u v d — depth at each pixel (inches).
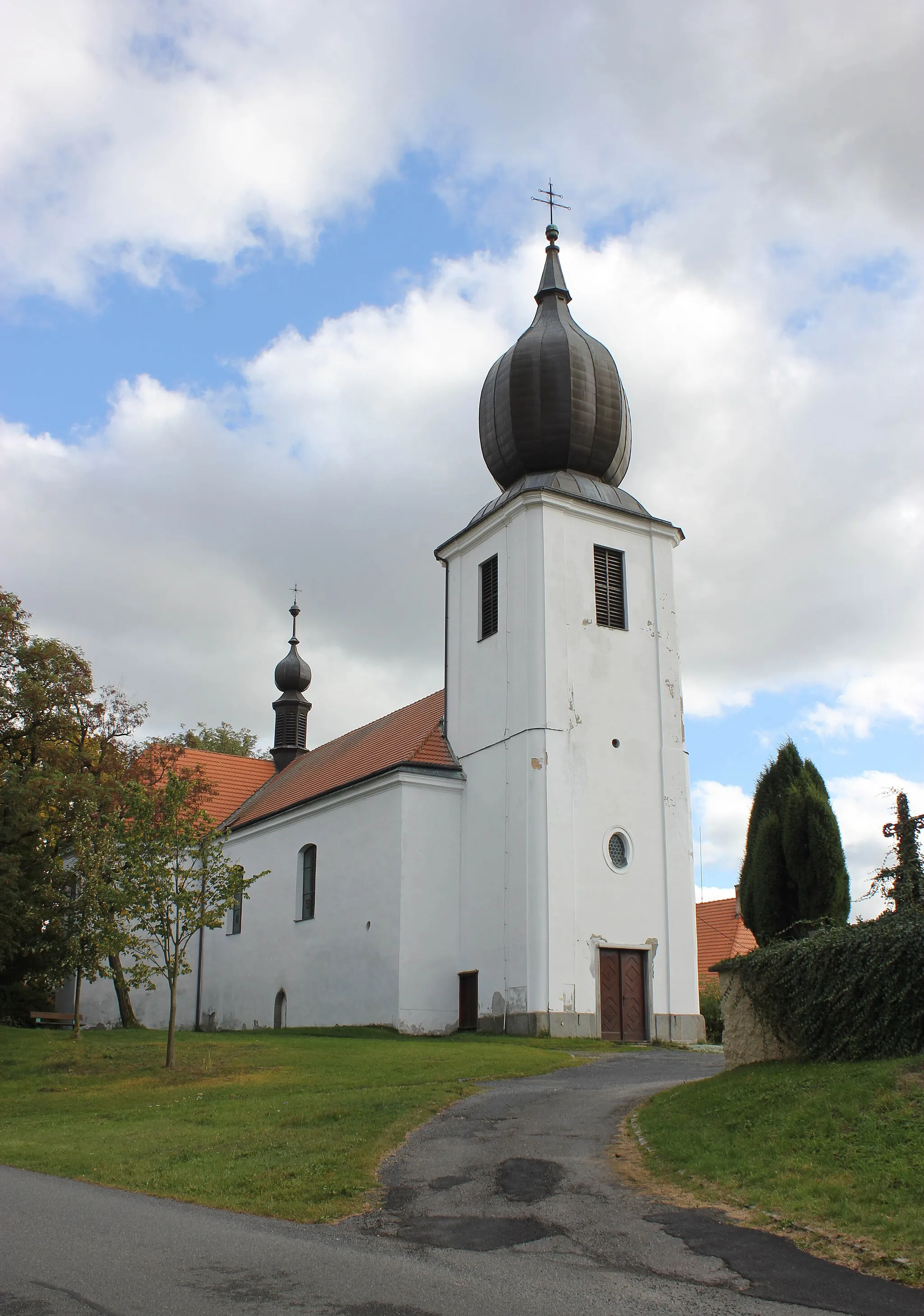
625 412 1362.0
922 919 550.3
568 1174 459.5
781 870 1029.2
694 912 1240.8
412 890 1238.9
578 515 1286.9
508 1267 334.3
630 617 1296.8
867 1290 306.2
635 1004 1182.9
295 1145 526.0
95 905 1079.6
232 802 1927.9
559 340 1339.8
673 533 1349.7
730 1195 410.3
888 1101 455.2
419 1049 950.4
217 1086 763.4
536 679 1214.3
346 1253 346.6
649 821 1242.0
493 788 1245.7
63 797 1246.3
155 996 1716.3
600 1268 333.7
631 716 1262.3
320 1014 1363.2
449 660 1373.0
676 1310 290.4
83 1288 296.8
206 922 902.4
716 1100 539.5
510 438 1342.3
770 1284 313.1
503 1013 1165.1
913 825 636.1
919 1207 362.3
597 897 1182.3
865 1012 541.3
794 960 577.9
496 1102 641.6
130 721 1418.6
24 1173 499.2
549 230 1428.4
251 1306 283.7
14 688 1305.4
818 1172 412.5
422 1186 447.2
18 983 1343.5
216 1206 420.5
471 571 1360.7
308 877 1467.8
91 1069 888.9
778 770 1121.4
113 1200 429.1
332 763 1654.8
